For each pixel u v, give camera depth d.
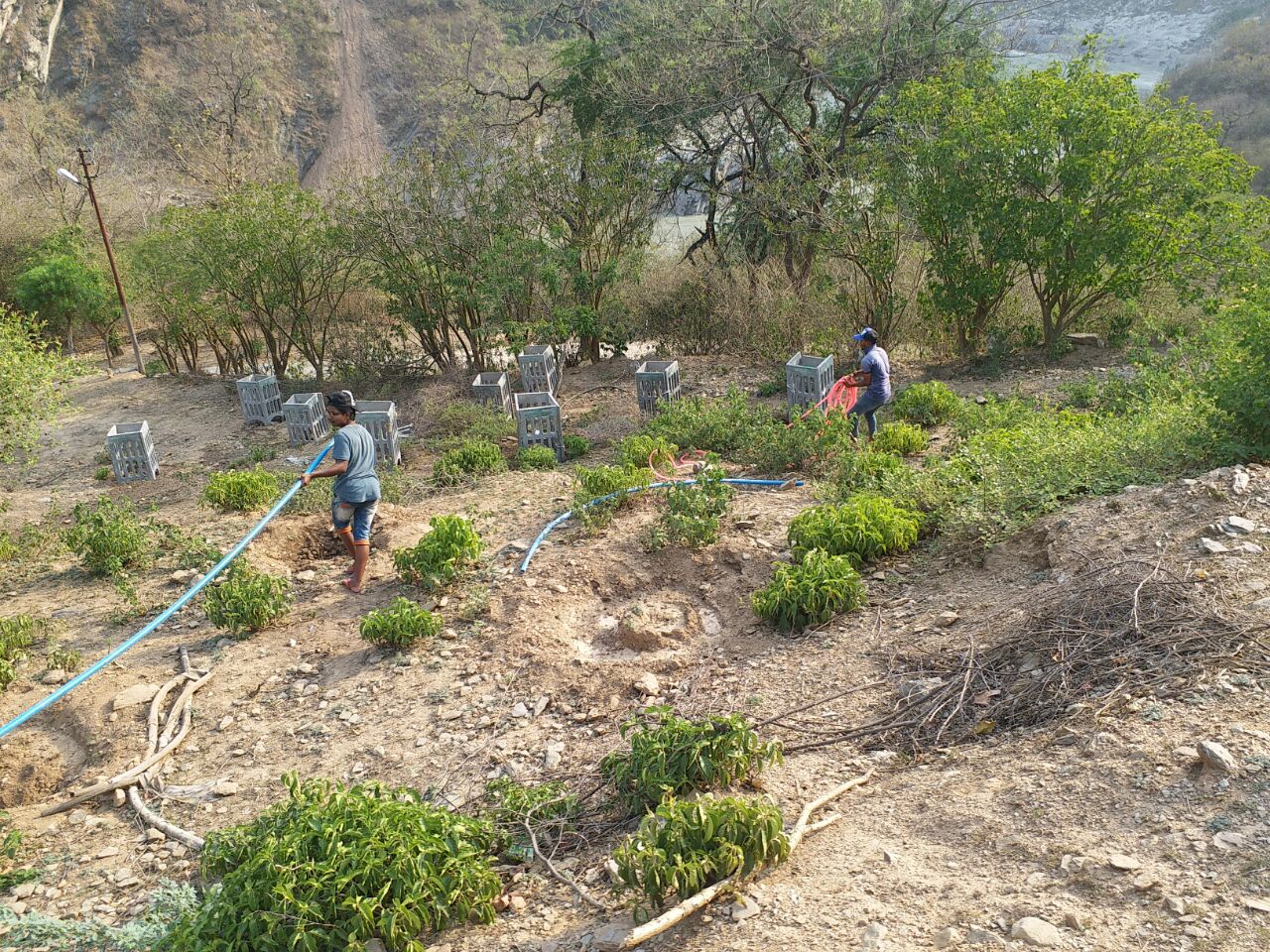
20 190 32.53
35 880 5.01
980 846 3.79
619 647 6.82
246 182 18.91
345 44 55.91
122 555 9.27
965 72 17.64
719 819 3.86
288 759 5.88
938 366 15.39
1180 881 3.30
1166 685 4.42
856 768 4.72
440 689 6.36
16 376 10.20
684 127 20.25
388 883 3.88
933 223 14.55
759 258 20.56
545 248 17.08
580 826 4.70
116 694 6.77
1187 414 7.52
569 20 22.88
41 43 48.25
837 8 18.31
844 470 8.74
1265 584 4.91
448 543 7.87
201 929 3.76
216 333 21.06
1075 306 15.91
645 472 9.56
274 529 9.62
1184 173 13.05
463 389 16.22
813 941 3.42
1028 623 5.38
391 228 17.28
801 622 6.48
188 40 52.41
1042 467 7.39
